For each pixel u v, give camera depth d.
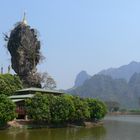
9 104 96.50
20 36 174.00
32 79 170.25
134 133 108.50
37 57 178.75
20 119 110.81
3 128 97.44
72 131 109.50
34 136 88.06
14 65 174.50
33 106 110.00
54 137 87.81
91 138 89.12
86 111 133.75
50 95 117.94
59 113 115.06
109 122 181.50
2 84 125.69
